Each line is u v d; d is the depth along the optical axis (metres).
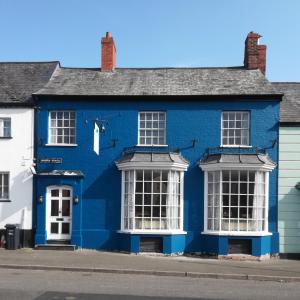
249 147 19.25
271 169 19.03
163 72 21.42
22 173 19.75
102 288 11.43
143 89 20.06
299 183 19.00
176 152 19.52
